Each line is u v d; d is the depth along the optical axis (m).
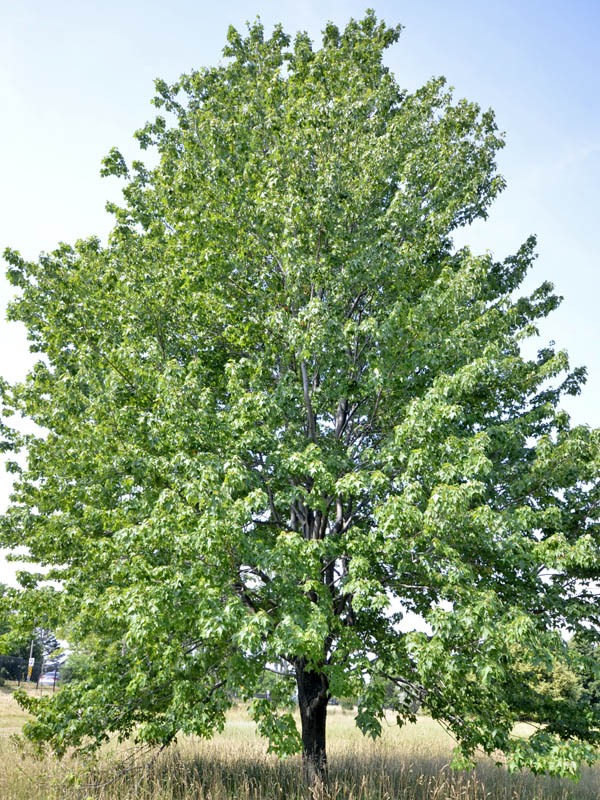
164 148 14.44
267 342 10.86
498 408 11.68
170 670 8.96
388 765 11.99
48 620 11.20
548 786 11.93
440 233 12.16
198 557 8.55
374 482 8.76
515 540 8.79
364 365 11.38
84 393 11.16
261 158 12.40
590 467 9.62
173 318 11.49
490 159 13.55
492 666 7.80
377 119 12.82
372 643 10.35
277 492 9.90
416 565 9.15
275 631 8.02
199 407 9.70
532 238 14.09
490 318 10.95
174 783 9.52
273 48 15.78
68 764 10.33
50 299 12.50
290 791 9.48
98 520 10.20
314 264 10.51
